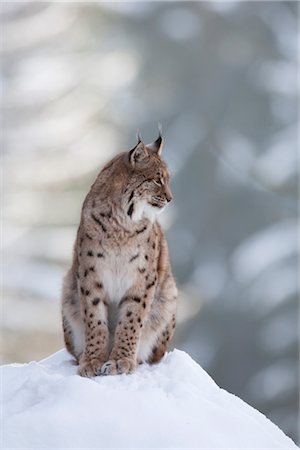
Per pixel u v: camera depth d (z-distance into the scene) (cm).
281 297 3628
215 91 4288
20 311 4547
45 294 4588
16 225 4944
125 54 4784
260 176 4019
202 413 1059
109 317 1263
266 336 3644
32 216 4981
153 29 4491
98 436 998
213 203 4069
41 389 1077
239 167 4081
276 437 1093
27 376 1143
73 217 4934
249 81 4247
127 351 1228
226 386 3741
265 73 4247
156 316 1283
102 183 1231
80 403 1030
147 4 4522
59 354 1323
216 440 1016
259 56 4297
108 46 4966
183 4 4450
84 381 1056
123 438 998
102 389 1050
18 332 4506
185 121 4294
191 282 3972
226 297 3778
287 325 3625
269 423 1128
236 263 3778
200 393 1119
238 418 1063
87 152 4994
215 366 3775
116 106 4672
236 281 3756
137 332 1238
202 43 4356
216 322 3797
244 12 4341
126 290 1238
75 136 5106
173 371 1182
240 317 3722
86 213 1228
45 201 5000
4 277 4672
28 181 5116
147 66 4462
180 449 991
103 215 1218
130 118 4512
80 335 1275
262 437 1050
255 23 4341
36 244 4819
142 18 4531
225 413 1064
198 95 4306
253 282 3694
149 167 1234
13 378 1144
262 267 3688
